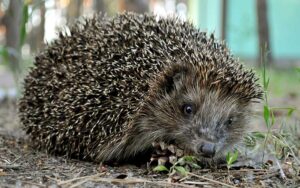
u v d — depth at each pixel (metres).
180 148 0.51
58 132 0.52
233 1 2.10
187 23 0.55
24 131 0.59
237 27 2.10
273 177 0.46
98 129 0.51
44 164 0.48
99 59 0.52
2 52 0.72
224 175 0.47
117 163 0.52
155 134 0.51
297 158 0.49
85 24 0.56
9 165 0.46
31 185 0.41
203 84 0.51
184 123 0.51
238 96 0.52
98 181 0.43
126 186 0.42
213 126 0.50
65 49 0.55
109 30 0.54
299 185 0.44
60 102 0.53
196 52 0.51
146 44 0.51
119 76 0.51
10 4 0.87
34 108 0.55
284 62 2.15
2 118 0.74
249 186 0.44
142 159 0.54
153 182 0.43
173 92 0.51
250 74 0.53
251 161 0.51
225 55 0.53
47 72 0.55
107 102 0.51
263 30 1.64
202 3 2.34
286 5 2.14
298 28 2.14
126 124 0.50
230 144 0.52
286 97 1.02
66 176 0.44
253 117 0.55
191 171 0.48
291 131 0.56
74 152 0.52
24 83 0.58
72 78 0.52
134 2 1.27
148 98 0.50
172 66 0.51
